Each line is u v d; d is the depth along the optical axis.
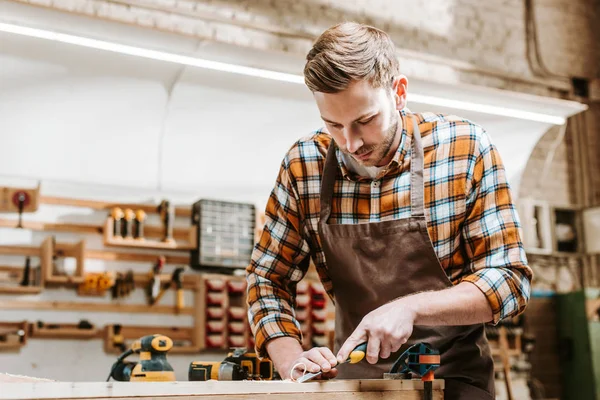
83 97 4.34
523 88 6.88
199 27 5.29
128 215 4.66
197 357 4.86
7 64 4.03
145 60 4.21
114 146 4.64
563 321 6.70
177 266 4.90
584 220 6.98
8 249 4.43
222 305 4.88
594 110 7.36
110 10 4.96
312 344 5.00
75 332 4.45
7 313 4.39
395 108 1.56
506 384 5.85
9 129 4.32
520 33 6.95
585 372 6.46
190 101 4.54
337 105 1.44
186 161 4.86
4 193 4.39
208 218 4.87
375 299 1.62
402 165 1.65
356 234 1.64
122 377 2.36
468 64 6.48
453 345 1.60
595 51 7.39
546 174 7.03
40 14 3.77
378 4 6.18
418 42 6.32
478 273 1.48
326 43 1.45
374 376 1.62
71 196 4.64
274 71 4.36
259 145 4.95
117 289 4.66
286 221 1.78
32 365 4.38
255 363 1.95
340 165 1.69
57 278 4.43
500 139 5.48
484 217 1.58
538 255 6.82
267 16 5.59
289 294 1.78
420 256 1.59
